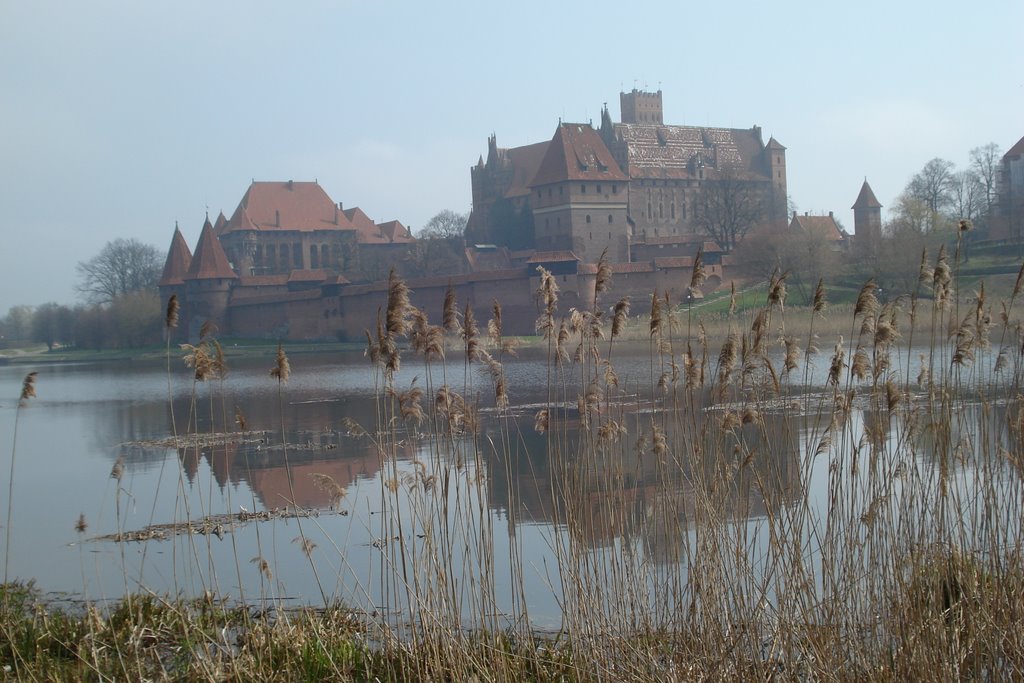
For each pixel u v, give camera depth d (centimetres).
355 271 13712
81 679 841
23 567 1502
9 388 6969
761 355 841
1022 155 10194
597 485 943
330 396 4862
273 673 827
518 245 13412
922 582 764
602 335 898
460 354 7275
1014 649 730
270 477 2355
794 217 9450
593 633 814
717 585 811
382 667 834
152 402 5112
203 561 1473
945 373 855
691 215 14438
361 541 1527
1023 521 801
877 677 721
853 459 840
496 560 1312
